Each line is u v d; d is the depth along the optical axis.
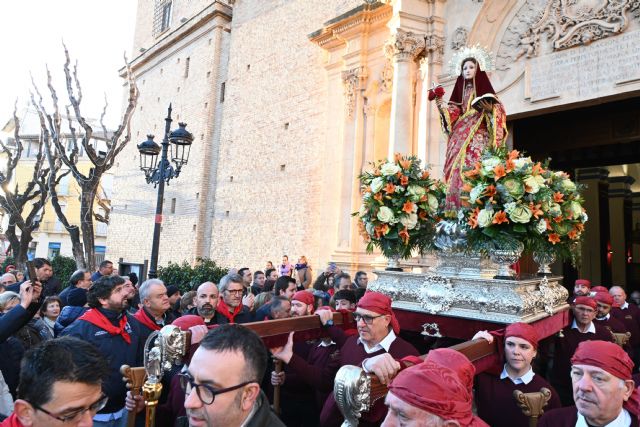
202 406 1.65
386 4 11.98
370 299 3.25
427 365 1.64
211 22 22.55
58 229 40.12
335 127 13.84
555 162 11.70
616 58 7.66
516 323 3.31
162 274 16.47
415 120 10.23
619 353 2.36
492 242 4.05
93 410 1.84
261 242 16.98
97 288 3.89
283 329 3.45
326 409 2.67
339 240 12.83
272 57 17.98
